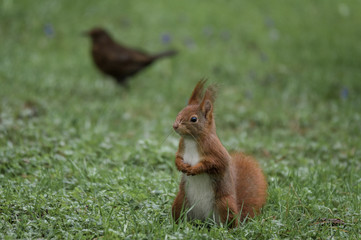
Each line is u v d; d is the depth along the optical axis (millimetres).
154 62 30609
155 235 10883
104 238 10695
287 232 11562
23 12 37438
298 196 13609
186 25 40625
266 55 37469
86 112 23688
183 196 11766
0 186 13594
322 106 27297
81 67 31297
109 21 39188
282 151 19016
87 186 14047
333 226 12148
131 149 17734
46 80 27750
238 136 21844
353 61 37062
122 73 28047
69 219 11508
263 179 12664
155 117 24359
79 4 40469
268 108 26578
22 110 22062
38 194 13023
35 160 16094
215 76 32250
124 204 12695
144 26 39406
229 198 11500
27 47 33281
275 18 44969
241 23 42625
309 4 48875
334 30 43938
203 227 11203
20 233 11000
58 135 19031
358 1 51000
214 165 11195
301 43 40375
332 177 15820
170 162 16781
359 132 22125
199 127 11172
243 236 11227
